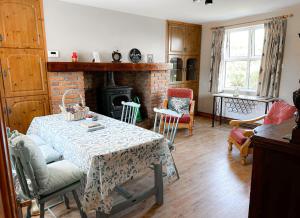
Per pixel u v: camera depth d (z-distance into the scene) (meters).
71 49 3.87
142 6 3.98
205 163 3.15
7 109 3.36
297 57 4.15
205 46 5.77
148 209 2.16
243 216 2.05
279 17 4.24
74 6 3.78
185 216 2.06
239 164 3.12
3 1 3.15
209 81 5.69
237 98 4.61
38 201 1.70
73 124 2.53
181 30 5.41
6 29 3.22
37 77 3.56
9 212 0.59
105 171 1.69
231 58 5.29
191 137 4.27
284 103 3.05
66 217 2.06
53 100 3.66
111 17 4.25
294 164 1.15
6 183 0.58
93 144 1.89
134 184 2.61
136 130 2.29
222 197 2.35
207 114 5.92
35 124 2.80
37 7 3.43
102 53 4.26
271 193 1.26
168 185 2.58
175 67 5.53
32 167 1.63
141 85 4.96
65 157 2.12
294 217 1.19
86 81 4.38
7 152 0.61
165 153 2.11
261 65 4.60
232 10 4.27
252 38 4.87
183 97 4.70
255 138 1.28
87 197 1.65
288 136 1.26
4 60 3.26
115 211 1.92
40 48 3.54
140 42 4.76
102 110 4.48
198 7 4.04
